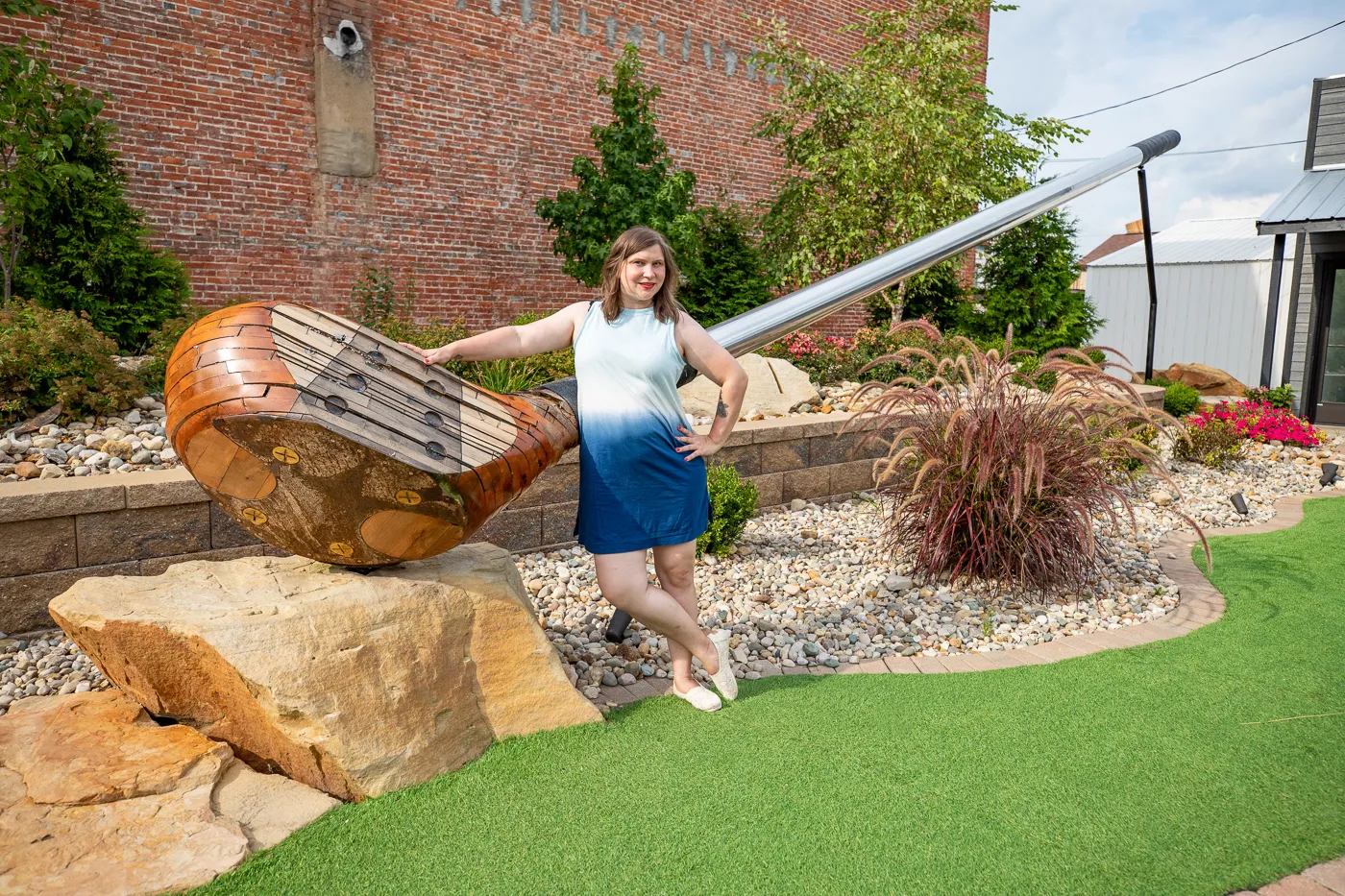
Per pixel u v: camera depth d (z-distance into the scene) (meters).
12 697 2.99
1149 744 2.63
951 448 4.39
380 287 9.18
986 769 2.46
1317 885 1.96
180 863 1.91
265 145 8.35
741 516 4.89
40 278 6.16
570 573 4.46
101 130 6.61
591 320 2.58
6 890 1.77
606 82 10.08
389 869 1.97
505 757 2.51
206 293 8.15
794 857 2.04
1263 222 10.63
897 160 9.89
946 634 3.85
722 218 9.98
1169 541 5.52
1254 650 3.53
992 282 12.40
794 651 3.59
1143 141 6.63
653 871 1.98
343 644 2.30
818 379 8.02
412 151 9.27
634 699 3.06
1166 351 16.25
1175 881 1.97
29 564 3.38
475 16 9.55
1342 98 11.38
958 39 10.57
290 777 2.33
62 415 4.51
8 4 5.81
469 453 2.26
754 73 12.29
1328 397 11.56
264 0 8.20
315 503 2.22
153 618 2.22
